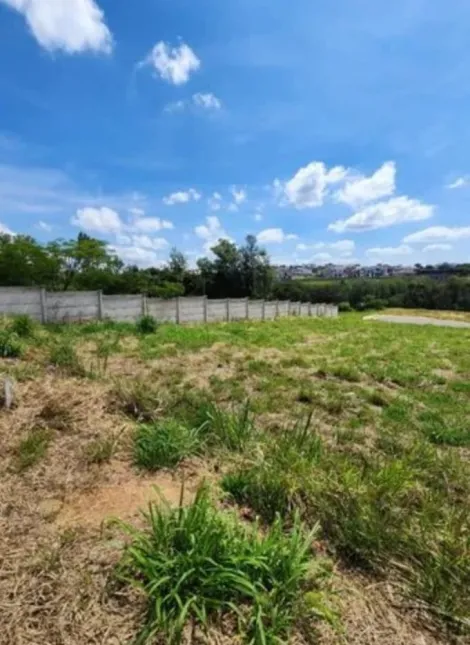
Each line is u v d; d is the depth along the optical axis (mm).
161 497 1862
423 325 22094
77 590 1514
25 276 19156
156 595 1409
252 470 2400
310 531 1793
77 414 3266
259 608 1381
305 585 1601
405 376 6613
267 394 5051
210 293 37688
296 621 1440
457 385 6168
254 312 20688
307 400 4934
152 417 3439
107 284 21984
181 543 1584
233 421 3143
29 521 1941
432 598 1631
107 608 1444
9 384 3338
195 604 1397
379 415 4543
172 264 37219
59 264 20391
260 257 38469
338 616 1500
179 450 2666
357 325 18578
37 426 3004
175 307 15352
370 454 3229
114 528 1876
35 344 6148
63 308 11297
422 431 4059
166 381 5250
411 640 1455
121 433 2977
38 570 1603
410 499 2336
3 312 10141
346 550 1877
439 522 2084
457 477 2898
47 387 3914
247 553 1564
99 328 9828
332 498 2086
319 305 30484
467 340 13367
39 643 1306
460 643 1461
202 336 9867
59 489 2248
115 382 4242
